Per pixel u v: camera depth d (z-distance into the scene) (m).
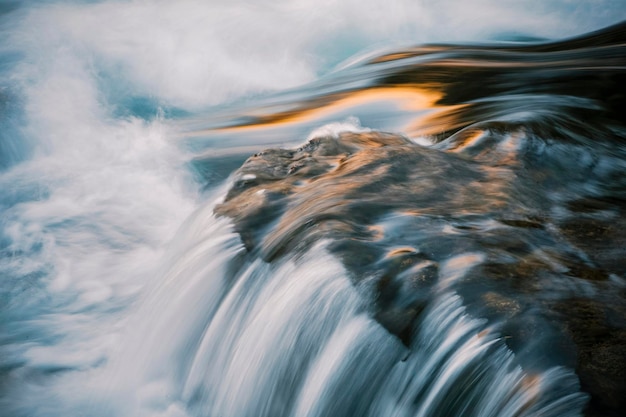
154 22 19.44
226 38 18.20
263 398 4.55
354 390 4.02
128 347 5.92
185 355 5.39
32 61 14.93
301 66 18.02
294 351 4.44
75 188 9.31
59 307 6.84
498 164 6.34
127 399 5.42
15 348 6.20
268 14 19.95
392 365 3.91
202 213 6.44
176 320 5.55
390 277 4.33
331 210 5.28
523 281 4.19
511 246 4.69
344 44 19.59
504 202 5.45
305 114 13.05
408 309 4.07
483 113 10.16
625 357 3.39
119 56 15.48
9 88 12.76
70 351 6.15
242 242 5.41
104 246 7.86
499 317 3.80
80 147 10.86
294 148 7.32
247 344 4.80
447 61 15.95
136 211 8.69
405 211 5.25
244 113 13.90
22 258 7.69
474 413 3.46
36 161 10.39
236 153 10.67
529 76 12.66
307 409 4.23
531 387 3.29
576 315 3.79
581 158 6.71
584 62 13.72
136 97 14.42
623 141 7.54
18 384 5.73
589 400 3.13
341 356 4.13
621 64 12.84
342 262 4.53
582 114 8.71
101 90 14.30
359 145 7.29
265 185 6.36
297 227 5.17
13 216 8.48
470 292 4.07
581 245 4.76
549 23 23.30
